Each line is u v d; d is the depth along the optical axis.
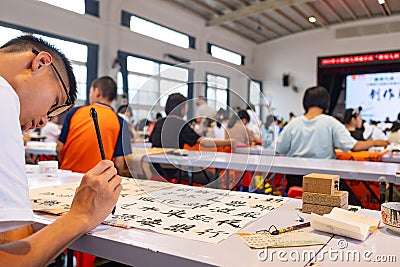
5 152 0.63
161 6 9.04
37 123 0.84
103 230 0.84
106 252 0.79
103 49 7.80
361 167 2.17
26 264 0.65
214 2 9.59
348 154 3.05
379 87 11.12
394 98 10.91
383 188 2.02
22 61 0.79
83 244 0.82
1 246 0.66
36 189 1.30
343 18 11.09
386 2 9.68
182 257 0.69
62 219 0.77
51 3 6.69
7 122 0.64
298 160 2.55
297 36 12.25
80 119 2.22
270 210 1.06
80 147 2.18
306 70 12.13
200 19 10.36
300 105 12.28
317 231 0.86
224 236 0.81
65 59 0.90
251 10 9.81
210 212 1.03
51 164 1.74
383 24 10.67
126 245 0.76
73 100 0.94
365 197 2.31
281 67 12.62
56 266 1.44
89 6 7.53
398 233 0.85
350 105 11.56
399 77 10.78
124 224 0.89
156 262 0.72
